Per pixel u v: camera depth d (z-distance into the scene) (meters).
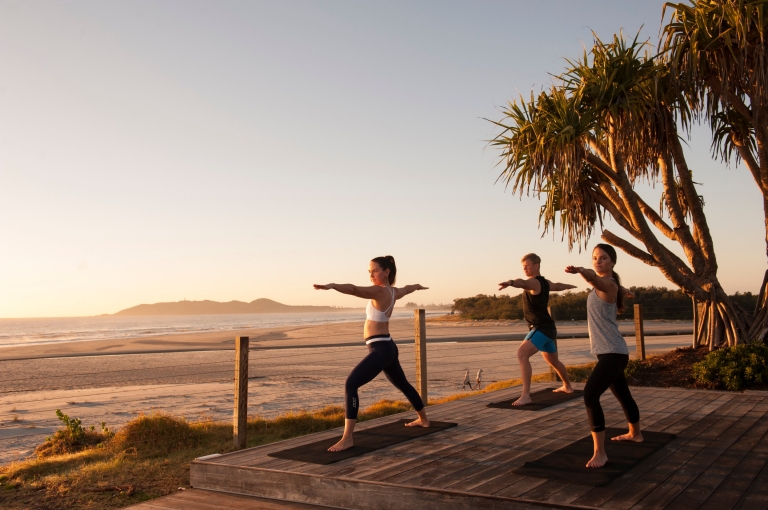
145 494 4.55
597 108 8.22
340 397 12.25
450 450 4.56
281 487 4.06
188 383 15.64
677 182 10.48
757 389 7.59
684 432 4.96
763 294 8.80
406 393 5.37
